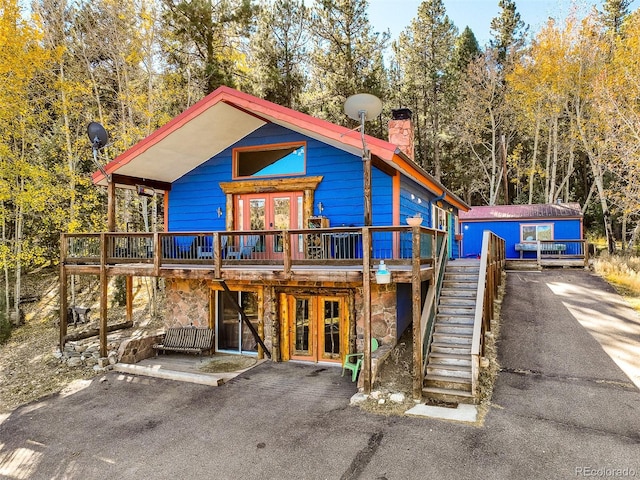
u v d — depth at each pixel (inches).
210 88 656.4
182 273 335.6
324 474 185.9
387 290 341.7
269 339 381.7
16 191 525.3
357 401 261.7
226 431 233.0
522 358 311.3
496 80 1063.6
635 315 385.7
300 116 322.0
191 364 362.6
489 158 1162.6
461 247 769.6
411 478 179.6
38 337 513.0
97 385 318.0
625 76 627.2
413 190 409.4
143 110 567.2
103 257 364.2
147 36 594.9
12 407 285.0
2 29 474.3
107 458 208.5
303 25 819.4
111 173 393.1
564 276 556.7
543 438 206.7
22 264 569.3
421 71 1080.2
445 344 296.0
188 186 441.7
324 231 284.2
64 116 577.0
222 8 660.7
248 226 416.2
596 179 795.4
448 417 232.4
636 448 195.3
